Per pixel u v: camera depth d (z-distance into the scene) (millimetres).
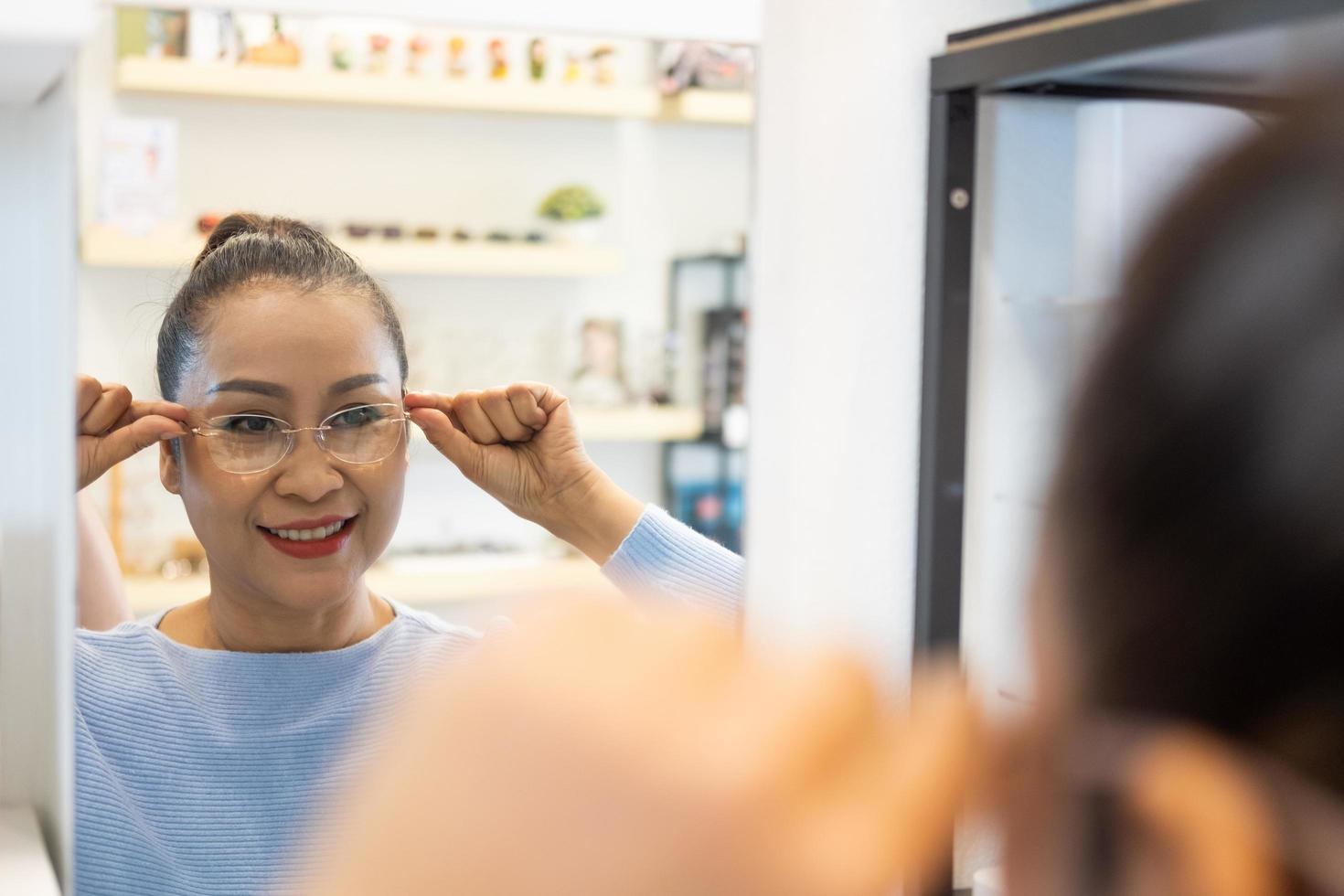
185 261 1196
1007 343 1086
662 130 3096
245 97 2691
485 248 2863
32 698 699
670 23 1021
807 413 1092
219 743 939
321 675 966
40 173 627
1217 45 790
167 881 897
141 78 2525
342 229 2828
